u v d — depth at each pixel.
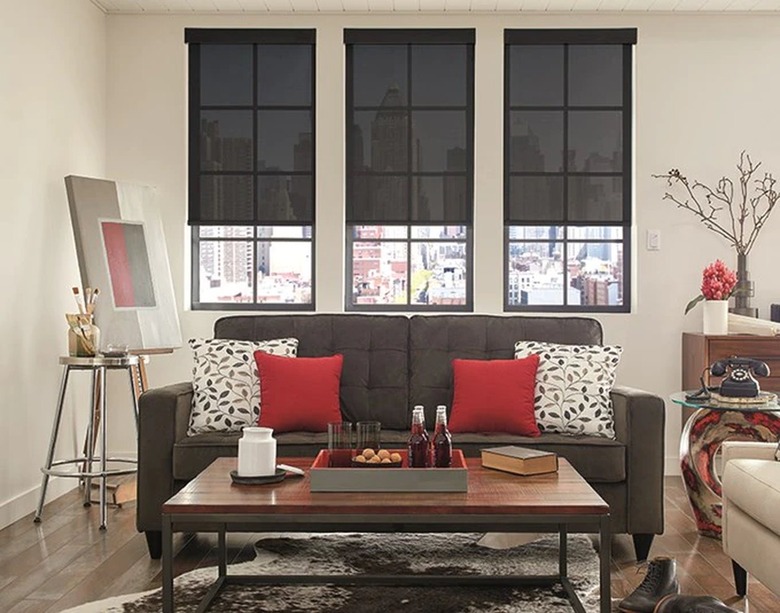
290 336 4.48
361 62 5.78
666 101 5.70
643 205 5.70
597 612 3.06
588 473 3.78
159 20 5.73
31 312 4.70
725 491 3.23
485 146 5.70
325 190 5.71
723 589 3.38
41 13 4.82
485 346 4.47
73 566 3.64
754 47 5.69
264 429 3.05
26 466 4.61
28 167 4.68
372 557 3.74
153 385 5.71
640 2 5.47
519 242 5.84
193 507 2.66
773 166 5.68
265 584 3.32
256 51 5.79
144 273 5.19
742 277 5.55
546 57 5.77
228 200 5.79
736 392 4.02
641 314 5.69
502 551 3.84
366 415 4.38
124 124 5.74
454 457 3.11
